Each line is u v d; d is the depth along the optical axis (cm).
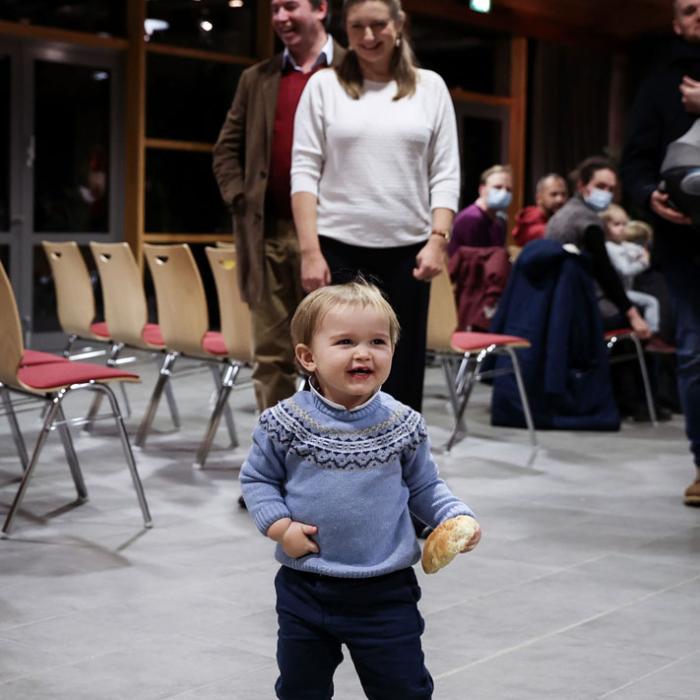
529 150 1345
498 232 831
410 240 407
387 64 407
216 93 1093
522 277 668
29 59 948
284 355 459
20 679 281
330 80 409
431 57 1262
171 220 1061
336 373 209
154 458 550
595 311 663
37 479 500
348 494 209
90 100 995
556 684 283
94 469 522
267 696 273
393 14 397
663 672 292
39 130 961
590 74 1393
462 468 549
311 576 212
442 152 412
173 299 547
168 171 1055
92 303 623
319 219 409
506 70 1329
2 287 397
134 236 1021
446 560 208
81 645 306
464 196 1292
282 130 447
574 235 666
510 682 284
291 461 212
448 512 214
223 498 475
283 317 456
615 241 712
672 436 650
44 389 408
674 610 342
